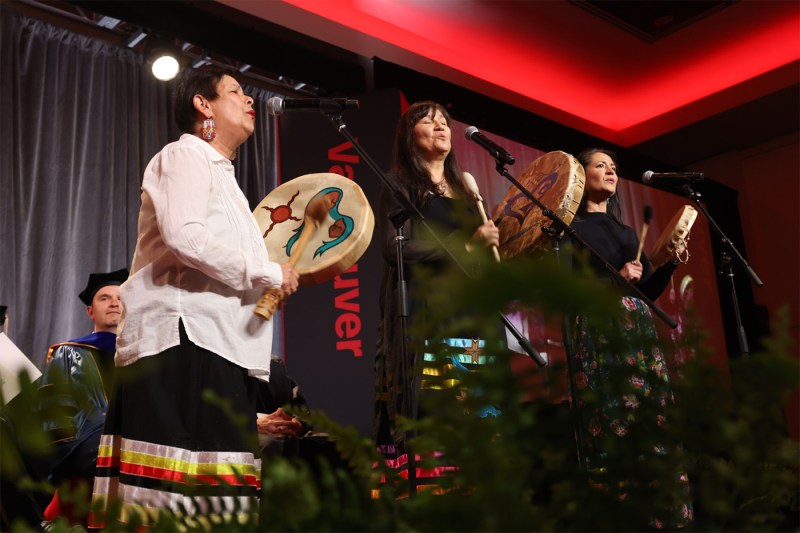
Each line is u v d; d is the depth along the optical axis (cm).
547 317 41
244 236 223
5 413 47
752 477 56
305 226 254
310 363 559
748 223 859
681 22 708
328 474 53
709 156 886
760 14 704
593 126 835
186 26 558
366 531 53
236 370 209
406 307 241
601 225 348
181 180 212
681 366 57
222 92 240
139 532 56
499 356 53
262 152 618
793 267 830
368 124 602
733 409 55
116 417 206
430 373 57
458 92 683
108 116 545
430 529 51
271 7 603
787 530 59
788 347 53
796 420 709
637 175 810
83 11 557
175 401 197
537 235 304
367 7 654
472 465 52
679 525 59
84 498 54
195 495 59
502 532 50
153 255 217
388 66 642
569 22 697
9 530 83
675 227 365
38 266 490
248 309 217
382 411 251
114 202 536
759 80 779
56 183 510
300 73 614
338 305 565
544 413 56
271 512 49
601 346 57
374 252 570
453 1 658
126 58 565
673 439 56
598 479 58
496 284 39
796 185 837
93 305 405
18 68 511
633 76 789
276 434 248
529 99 785
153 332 204
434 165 281
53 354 362
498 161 292
